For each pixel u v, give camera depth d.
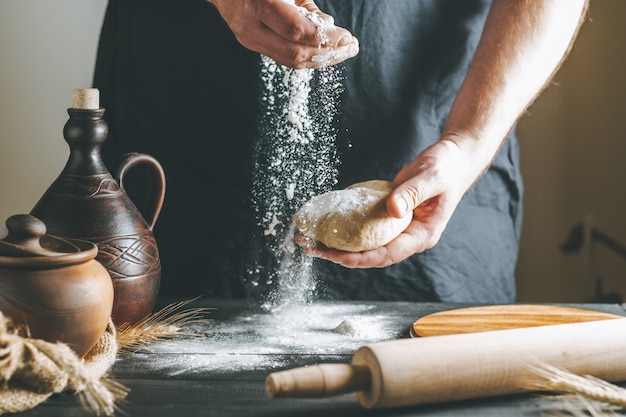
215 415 0.91
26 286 0.92
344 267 1.56
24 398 0.88
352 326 1.22
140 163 1.25
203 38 1.52
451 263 1.61
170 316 1.29
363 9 1.51
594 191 2.59
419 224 1.28
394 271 1.58
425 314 1.32
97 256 1.13
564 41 1.42
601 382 0.89
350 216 1.21
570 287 2.65
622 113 2.53
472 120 1.35
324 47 1.19
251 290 1.58
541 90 1.47
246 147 1.54
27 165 1.95
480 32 1.57
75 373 0.86
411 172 1.26
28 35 1.89
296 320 1.28
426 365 0.88
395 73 1.53
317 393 0.86
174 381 1.01
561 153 2.59
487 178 1.64
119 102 1.58
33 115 1.93
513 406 0.93
